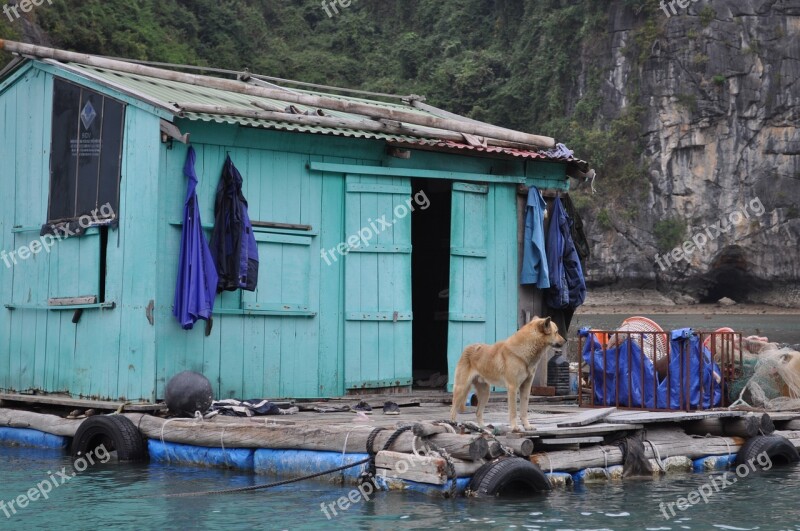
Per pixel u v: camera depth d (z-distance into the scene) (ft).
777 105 252.01
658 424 30.42
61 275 35.22
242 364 33.01
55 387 35.22
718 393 33.24
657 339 33.71
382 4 285.64
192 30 185.88
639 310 257.14
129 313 31.94
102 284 33.53
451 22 280.51
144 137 31.83
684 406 31.58
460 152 37.99
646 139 258.16
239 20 210.59
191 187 31.58
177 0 192.24
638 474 27.48
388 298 36.35
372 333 35.99
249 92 35.70
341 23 260.62
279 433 26.61
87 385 33.63
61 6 140.67
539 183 40.78
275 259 33.76
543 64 266.57
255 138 33.42
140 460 29.58
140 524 21.22
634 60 257.55
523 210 40.09
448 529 20.27
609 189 260.21
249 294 33.17
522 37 272.72
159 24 176.04
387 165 36.68
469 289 38.06
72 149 35.01
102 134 33.65
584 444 27.20
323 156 35.19
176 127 31.12
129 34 154.30
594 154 257.55
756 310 256.11
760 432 30.89
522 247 40.01
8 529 20.93
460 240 37.86
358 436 25.07
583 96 263.29
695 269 258.16
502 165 39.65
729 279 270.26
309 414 30.91
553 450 26.30
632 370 32.94
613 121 257.75
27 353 36.78
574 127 259.80
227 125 32.65
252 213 33.27
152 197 31.35
